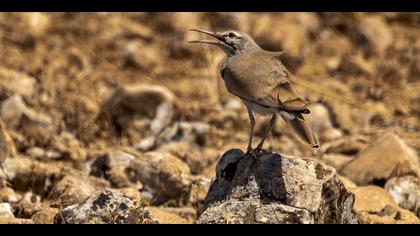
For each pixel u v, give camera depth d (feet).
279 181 32.14
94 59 61.52
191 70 61.46
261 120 52.65
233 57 36.83
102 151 46.98
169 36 65.62
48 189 41.32
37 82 56.59
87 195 38.58
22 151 46.80
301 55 64.18
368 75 62.23
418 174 42.32
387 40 67.05
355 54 65.77
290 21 66.39
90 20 66.23
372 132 53.67
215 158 46.24
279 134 51.44
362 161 43.14
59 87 56.08
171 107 52.37
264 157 33.06
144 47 63.82
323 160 45.32
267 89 32.94
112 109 51.83
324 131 53.01
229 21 66.28
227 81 34.81
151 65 61.67
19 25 63.72
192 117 53.47
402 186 41.11
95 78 58.70
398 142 43.32
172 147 46.65
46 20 65.10
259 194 32.24
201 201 39.93
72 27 65.10
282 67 34.22
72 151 46.75
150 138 50.62
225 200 33.01
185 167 41.73
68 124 51.08
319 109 54.29
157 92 52.26
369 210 38.09
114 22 66.28
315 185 31.96
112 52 62.85
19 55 60.13
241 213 31.81
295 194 31.76
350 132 53.83
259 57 34.88
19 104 50.34
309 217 31.22
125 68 61.16
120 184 41.27
